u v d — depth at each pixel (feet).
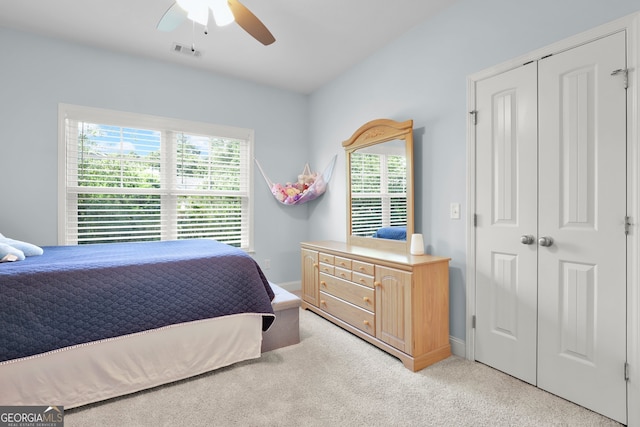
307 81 12.40
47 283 5.36
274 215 13.11
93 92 9.77
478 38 7.13
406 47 8.93
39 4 7.64
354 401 5.74
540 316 6.14
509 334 6.64
